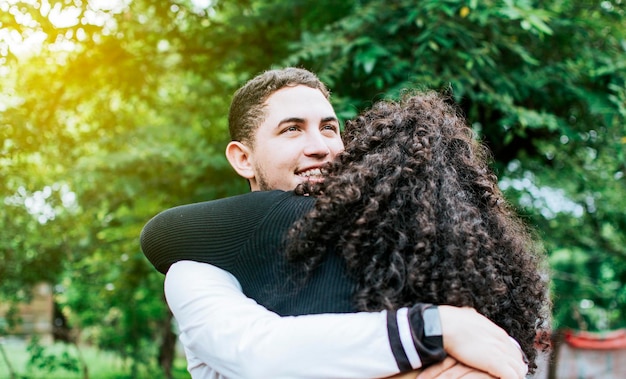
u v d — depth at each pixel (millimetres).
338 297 1032
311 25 4457
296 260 1075
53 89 4652
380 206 1054
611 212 5672
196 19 4727
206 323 1068
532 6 3727
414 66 3629
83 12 4004
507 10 3242
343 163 1167
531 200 5102
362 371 949
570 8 3885
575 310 6656
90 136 5238
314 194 1164
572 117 4359
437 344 956
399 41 3764
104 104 5141
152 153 4797
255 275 1122
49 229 5531
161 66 5004
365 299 1009
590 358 5426
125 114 5441
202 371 1237
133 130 5363
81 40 4160
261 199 1185
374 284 1012
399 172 1077
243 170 1439
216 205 1208
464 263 1017
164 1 4531
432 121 1204
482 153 1335
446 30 3463
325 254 1065
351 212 1062
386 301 992
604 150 4656
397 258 1017
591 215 5754
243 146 1435
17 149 4570
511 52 3908
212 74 5051
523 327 1140
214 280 1124
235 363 1006
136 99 5496
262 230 1131
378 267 1024
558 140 4492
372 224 1043
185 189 4914
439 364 974
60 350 8359
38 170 5156
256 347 988
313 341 965
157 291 6402
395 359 948
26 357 7141
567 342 5434
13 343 7559
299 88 1393
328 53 3752
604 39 3930
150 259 1235
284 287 1081
